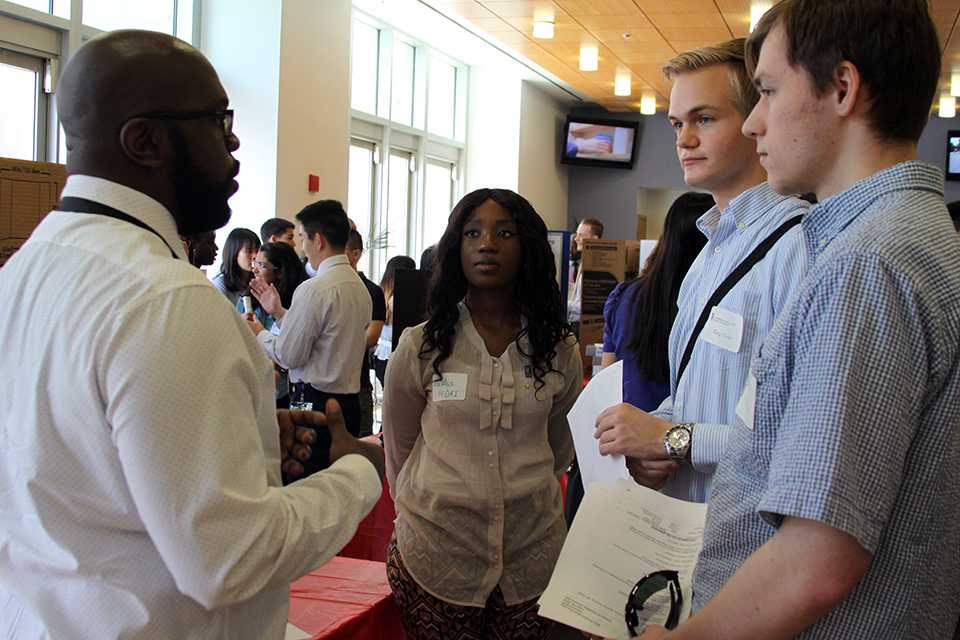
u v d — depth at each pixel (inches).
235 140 39.3
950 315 26.0
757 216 49.8
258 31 230.7
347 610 66.2
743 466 32.2
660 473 47.6
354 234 176.7
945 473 26.5
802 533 26.0
